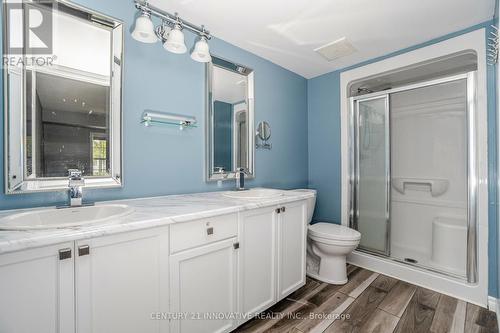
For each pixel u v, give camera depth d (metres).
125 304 0.96
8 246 0.71
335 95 2.63
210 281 1.25
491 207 1.68
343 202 2.56
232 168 2.05
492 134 1.68
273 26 1.81
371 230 2.50
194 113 1.78
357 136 2.57
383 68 2.26
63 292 0.82
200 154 1.82
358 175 2.58
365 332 1.43
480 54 1.74
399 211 2.64
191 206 1.29
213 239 1.25
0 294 0.73
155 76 1.57
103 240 0.90
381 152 2.45
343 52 2.21
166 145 1.63
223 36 1.95
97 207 1.23
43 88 1.19
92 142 1.33
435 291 1.90
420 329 1.46
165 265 1.07
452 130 2.31
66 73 1.25
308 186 2.87
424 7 1.58
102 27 1.35
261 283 1.53
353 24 1.78
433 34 1.90
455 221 2.27
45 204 1.19
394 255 2.50
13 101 1.11
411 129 2.58
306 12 1.64
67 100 1.25
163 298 1.07
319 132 2.78
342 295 1.84
